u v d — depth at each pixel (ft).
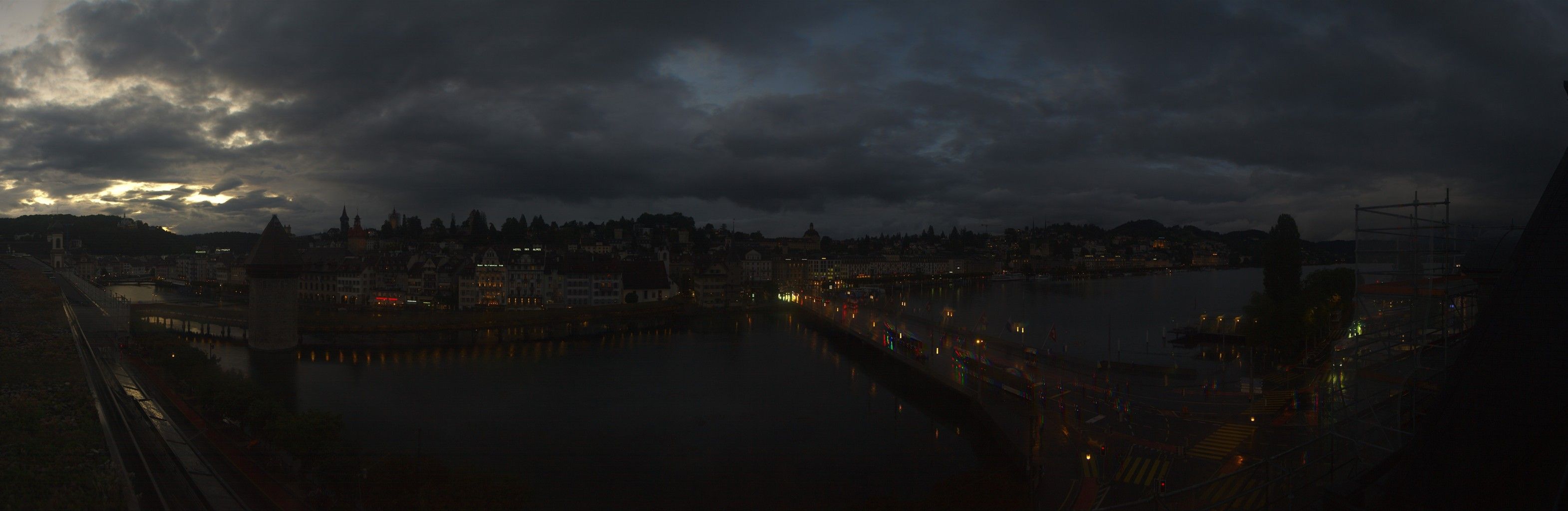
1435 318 148.66
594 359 456.45
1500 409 68.03
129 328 473.67
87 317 490.08
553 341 551.59
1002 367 306.96
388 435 261.03
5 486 155.02
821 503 196.34
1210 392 270.05
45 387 248.11
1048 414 239.30
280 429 195.21
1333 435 117.70
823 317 587.27
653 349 503.61
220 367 355.97
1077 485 174.50
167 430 221.66
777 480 215.72
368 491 176.76
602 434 265.75
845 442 255.50
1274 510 124.47
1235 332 461.78
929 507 178.40
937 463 231.30
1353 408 133.80
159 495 162.09
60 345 341.21
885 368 408.05
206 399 237.45
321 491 179.93
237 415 225.35
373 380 373.40
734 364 435.94
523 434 265.54
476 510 167.94
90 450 185.47
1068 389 277.03
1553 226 69.10
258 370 402.11
